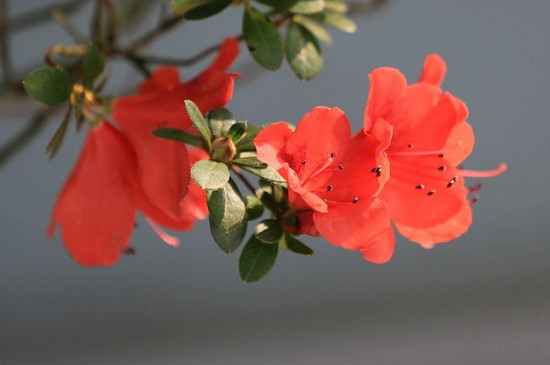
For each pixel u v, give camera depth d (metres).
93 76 0.66
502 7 1.25
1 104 0.75
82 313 1.19
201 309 1.23
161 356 1.21
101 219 0.66
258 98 1.17
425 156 0.64
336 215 0.62
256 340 1.25
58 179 1.15
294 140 0.62
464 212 0.64
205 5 0.66
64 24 0.75
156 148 0.65
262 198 0.63
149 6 0.79
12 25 0.80
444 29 1.22
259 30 0.67
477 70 1.25
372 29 1.18
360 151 0.63
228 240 0.62
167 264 1.22
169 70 0.69
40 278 1.17
